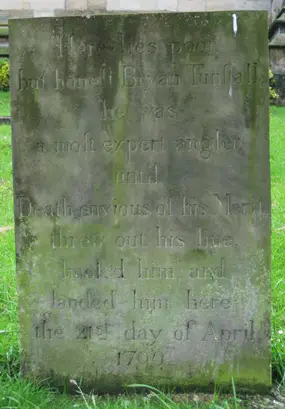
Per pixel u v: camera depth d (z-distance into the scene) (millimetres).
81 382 3268
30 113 3104
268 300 3170
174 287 3193
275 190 7512
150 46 3033
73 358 3262
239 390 3238
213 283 3180
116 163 3123
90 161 3127
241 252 3152
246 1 20234
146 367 3248
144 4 20281
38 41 3053
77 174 3137
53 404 3084
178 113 3076
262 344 3203
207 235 3152
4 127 11992
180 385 3248
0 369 3389
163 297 3203
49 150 3127
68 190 3150
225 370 3230
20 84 3088
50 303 3230
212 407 3012
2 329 3926
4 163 9398
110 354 3250
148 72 3051
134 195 3141
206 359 3229
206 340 3217
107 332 3238
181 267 3180
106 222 3166
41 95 3088
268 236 3131
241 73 3031
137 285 3203
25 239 3191
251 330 3199
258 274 3158
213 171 3105
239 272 3166
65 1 20750
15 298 4359
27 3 21062
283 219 6102
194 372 3240
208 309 3199
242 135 3074
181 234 3158
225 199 3123
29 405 2980
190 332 3219
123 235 3172
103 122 3098
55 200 3160
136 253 3182
